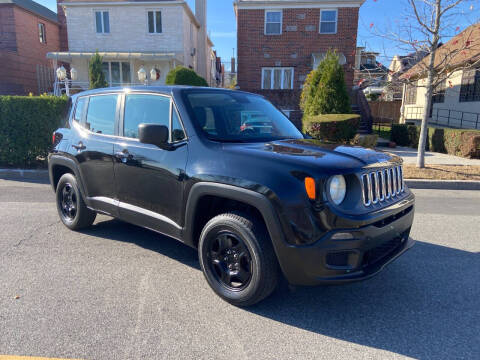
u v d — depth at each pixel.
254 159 2.97
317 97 14.47
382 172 3.09
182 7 22.19
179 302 3.15
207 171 3.13
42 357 2.39
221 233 3.16
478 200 7.34
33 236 4.72
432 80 9.62
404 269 3.94
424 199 7.42
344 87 14.29
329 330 2.79
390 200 3.18
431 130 13.98
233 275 3.09
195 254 4.23
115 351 2.47
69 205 4.98
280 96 20.61
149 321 2.85
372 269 2.85
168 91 3.71
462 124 17.73
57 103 9.39
